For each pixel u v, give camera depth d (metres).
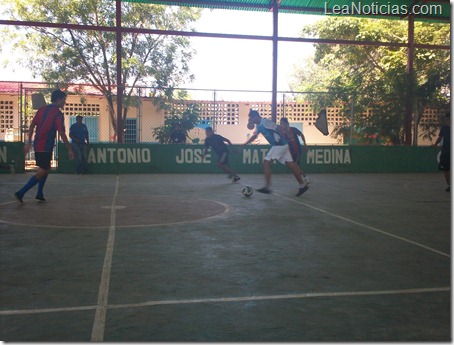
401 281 4.11
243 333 2.98
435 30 23.14
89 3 24.19
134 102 21.14
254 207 8.12
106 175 14.70
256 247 5.23
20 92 15.18
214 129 16.61
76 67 25.11
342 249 5.22
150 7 25.00
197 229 6.14
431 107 19.67
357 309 3.42
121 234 5.78
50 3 24.38
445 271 4.43
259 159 16.45
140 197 9.27
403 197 10.04
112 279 4.02
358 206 8.54
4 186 11.01
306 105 18.48
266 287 3.88
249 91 16.42
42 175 8.34
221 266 4.46
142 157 15.71
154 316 3.22
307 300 3.59
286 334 2.97
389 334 3.01
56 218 6.80
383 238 5.83
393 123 18.81
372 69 24.38
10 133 21.95
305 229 6.29
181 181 12.84
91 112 24.34
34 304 3.43
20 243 5.25
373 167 17.78
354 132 19.38
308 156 17.14
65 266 4.39
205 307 3.41
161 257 4.74
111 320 3.15
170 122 17.72
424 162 18.27
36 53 24.83
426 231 6.31
